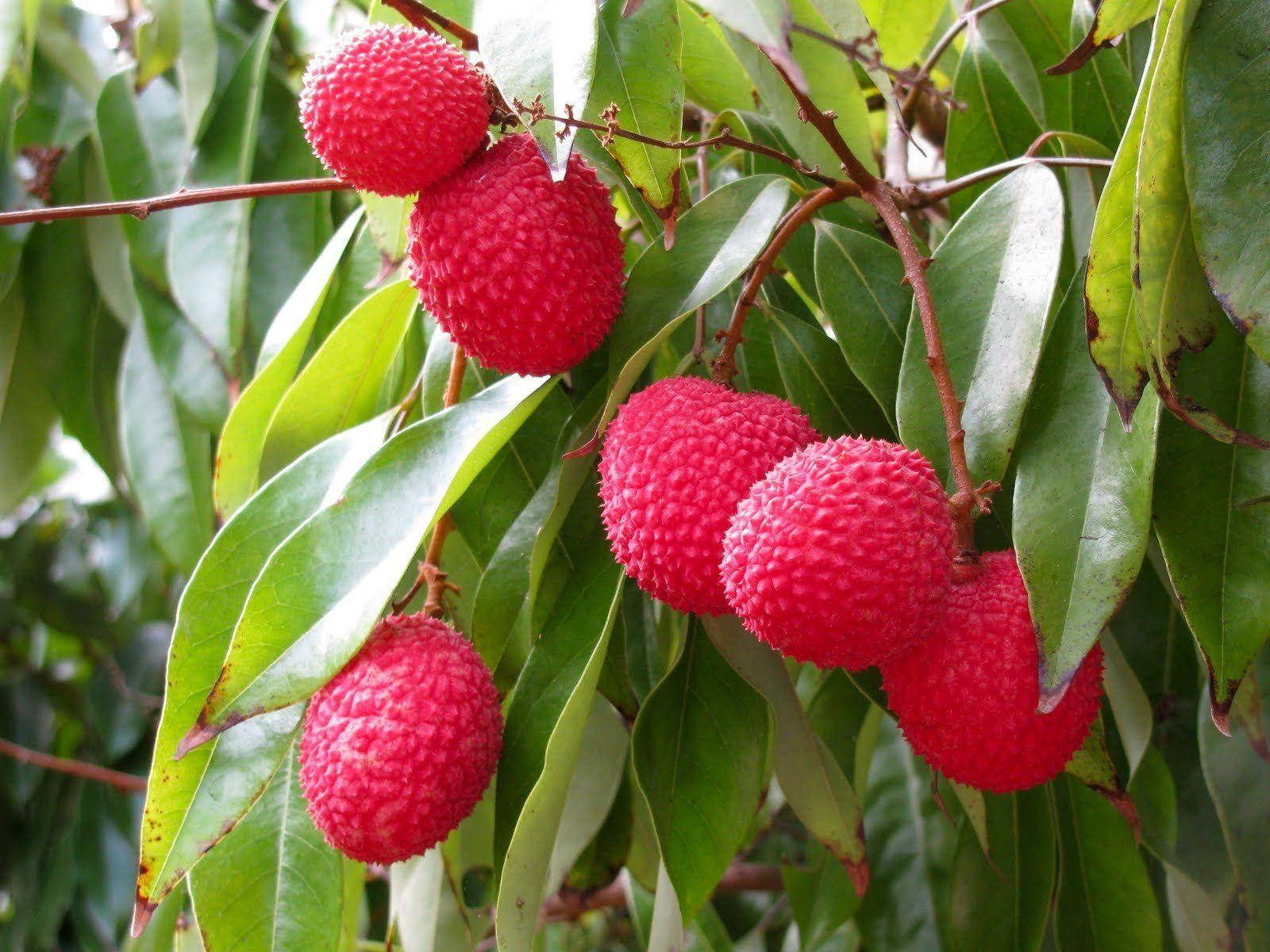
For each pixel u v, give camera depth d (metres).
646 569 0.23
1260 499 0.23
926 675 0.23
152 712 0.50
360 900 0.31
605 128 0.24
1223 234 0.20
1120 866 0.29
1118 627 0.31
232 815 0.25
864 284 0.27
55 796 0.53
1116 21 0.24
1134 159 0.21
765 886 0.40
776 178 0.26
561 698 0.26
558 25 0.23
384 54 0.23
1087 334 0.22
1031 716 0.22
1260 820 0.29
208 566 0.26
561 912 0.40
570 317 0.24
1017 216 0.25
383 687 0.24
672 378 0.24
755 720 0.26
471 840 0.30
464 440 0.25
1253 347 0.20
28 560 0.55
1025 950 0.28
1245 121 0.21
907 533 0.21
